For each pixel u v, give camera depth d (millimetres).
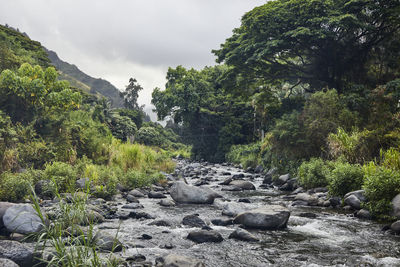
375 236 6645
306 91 27203
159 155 22000
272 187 16328
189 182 18609
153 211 9359
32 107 15586
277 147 18094
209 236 6207
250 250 5680
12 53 22172
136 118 75812
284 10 21875
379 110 16438
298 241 6289
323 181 13078
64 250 3516
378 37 22922
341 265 4871
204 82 43562
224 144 44125
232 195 13398
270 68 26312
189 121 45438
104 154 16969
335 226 7555
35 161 13062
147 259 5008
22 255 4113
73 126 16266
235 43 26062
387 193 8281
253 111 42250
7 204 5996
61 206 4336
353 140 13352
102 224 7281
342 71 23656
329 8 21578
